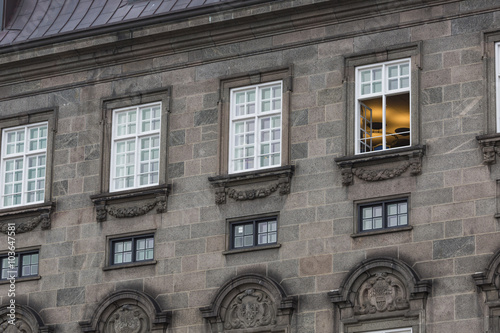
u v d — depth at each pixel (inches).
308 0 2886.3
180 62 3009.4
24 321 2989.7
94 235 2979.8
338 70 2861.7
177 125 2972.4
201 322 2834.6
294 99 2883.9
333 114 2842.0
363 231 2760.8
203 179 2915.8
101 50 3078.2
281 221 2822.3
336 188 2797.7
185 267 2881.4
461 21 2792.8
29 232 3048.7
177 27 2994.6
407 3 2832.2
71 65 3105.3
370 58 2842.0
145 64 3043.8
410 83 2800.2
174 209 2923.2
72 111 3085.6
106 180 3006.9
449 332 2640.3
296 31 2920.8
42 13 3203.7
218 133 2925.7
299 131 2861.7
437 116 2760.8
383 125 2810.0
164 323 2854.3
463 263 2664.9
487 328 2615.7
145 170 2989.7
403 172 2753.4
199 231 2886.3
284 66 2903.5
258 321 2783.0
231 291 2815.0
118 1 3147.1
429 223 2706.7
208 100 2960.1
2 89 3166.8
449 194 2709.2
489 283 2625.5
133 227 2950.3
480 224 2672.2
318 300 2751.0
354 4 2864.2
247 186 2874.0
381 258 2709.2
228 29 2962.6
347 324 2716.5
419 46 2805.1
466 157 2719.0
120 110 3041.3
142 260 2933.1
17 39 3157.0
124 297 2898.6
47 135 3095.5
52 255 3009.4
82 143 3053.6
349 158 2787.9
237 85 2942.9
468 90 2751.0
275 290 2780.5
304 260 2783.0
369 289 2711.6
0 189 3105.3
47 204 3029.0
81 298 2955.2
